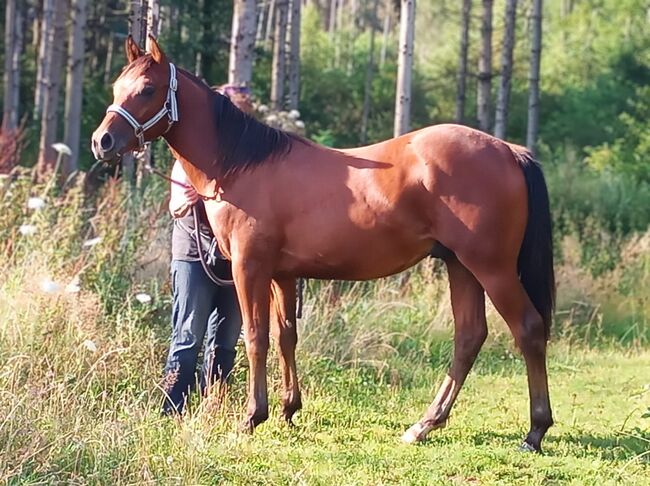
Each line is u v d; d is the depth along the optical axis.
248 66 11.86
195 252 6.39
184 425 5.62
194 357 6.48
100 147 5.74
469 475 5.46
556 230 16.03
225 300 6.60
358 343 8.26
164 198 9.56
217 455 5.47
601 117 35.34
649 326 11.67
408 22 11.48
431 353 9.15
